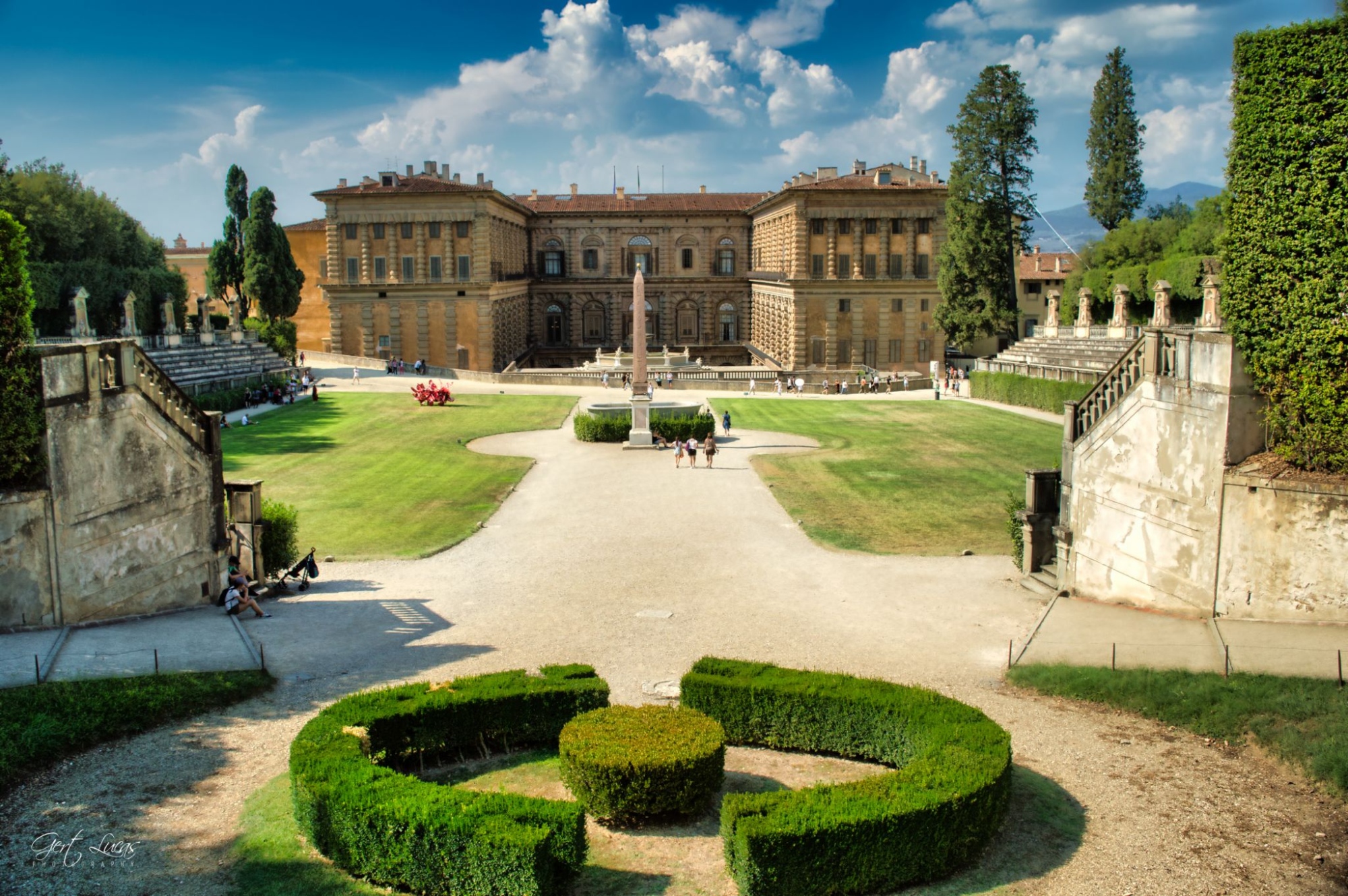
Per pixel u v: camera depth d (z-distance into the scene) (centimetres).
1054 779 1833
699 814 1727
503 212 12462
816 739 1966
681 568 3506
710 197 14312
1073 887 1498
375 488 5025
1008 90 9806
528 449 6359
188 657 2462
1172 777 1834
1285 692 2055
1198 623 2547
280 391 8506
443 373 11038
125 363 2769
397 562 3647
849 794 1542
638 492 4931
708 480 5241
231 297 13275
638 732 1777
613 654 2577
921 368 11538
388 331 11819
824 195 11244
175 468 2959
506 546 3891
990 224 9944
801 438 6706
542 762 1931
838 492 4869
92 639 2545
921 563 3541
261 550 3250
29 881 1499
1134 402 2812
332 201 11656
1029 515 3284
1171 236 10194
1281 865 1544
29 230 9000
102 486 2709
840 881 1471
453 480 5281
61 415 2583
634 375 6388
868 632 2755
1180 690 2131
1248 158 2556
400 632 2792
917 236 11375
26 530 2534
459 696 1941
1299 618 2455
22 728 1908
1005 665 2456
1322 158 2386
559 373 10438
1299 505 2416
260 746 1986
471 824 1458
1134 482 2819
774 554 3697
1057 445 6106
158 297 10475
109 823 1667
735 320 14050
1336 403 2375
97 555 2708
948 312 10350
